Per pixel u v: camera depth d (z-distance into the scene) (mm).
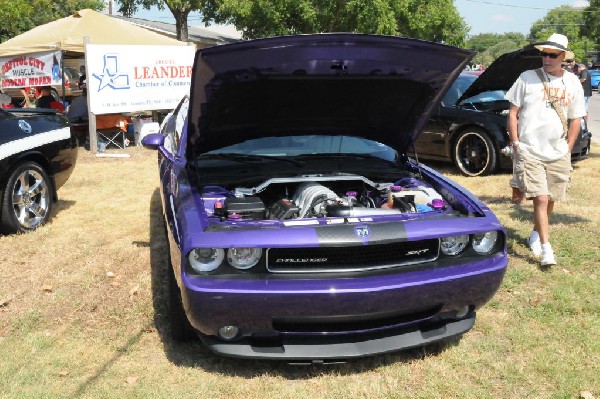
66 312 3832
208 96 3320
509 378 3068
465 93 7648
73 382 3004
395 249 2969
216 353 2943
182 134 4297
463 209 3430
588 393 2896
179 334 3338
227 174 3760
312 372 3154
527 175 4492
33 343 3391
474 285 3033
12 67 12094
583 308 3857
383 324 3010
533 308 3877
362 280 2842
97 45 10492
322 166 3930
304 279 2812
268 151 3990
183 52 12211
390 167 4094
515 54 5926
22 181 5441
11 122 5336
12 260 4801
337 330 2949
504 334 3549
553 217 5785
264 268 2816
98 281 4352
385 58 3266
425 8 30109
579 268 4551
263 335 2918
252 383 3021
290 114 3787
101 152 10711
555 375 3080
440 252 3049
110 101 10820
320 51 3145
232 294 2719
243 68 3164
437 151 8320
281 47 3057
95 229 5703
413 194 3549
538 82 4469
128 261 4781
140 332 3555
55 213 6293
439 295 2961
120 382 3008
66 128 5992
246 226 2912
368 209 3279
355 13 24812
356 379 3080
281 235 2809
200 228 2887
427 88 3609
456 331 3188
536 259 4719
